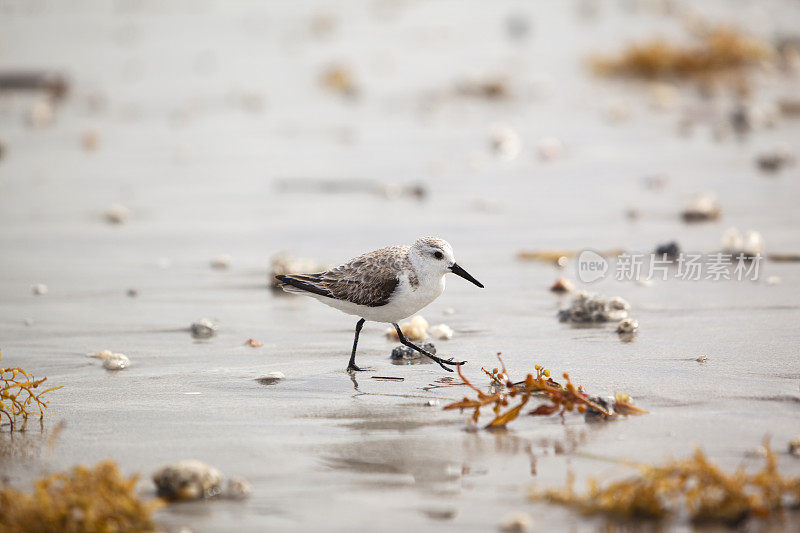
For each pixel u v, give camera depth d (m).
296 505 7.13
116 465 7.21
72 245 17.61
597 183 21.34
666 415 8.77
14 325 12.79
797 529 6.63
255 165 24.28
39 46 40.66
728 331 11.59
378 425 8.77
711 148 24.20
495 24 44.41
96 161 24.94
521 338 11.67
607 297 13.38
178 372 10.65
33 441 8.55
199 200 21.08
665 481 6.96
